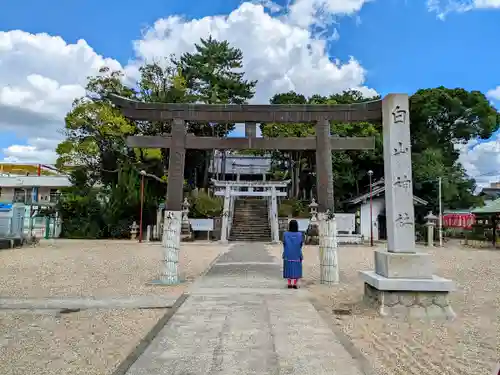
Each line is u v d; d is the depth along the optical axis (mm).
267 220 30891
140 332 5746
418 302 6617
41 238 28984
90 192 31609
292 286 9273
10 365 4492
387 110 7543
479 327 6051
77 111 27609
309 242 24953
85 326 6043
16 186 36250
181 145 10359
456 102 31000
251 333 5516
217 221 29500
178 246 10102
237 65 37344
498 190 44125
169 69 31266
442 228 30016
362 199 31016
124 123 27844
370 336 5578
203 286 9352
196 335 5422
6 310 7043
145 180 31234
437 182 30078
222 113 10445
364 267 13758
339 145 10773
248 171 45719
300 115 10500
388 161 7434
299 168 37062
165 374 4117
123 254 18375
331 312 6934
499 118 32438
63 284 9844
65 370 4355
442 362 4613
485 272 12742
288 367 4309
